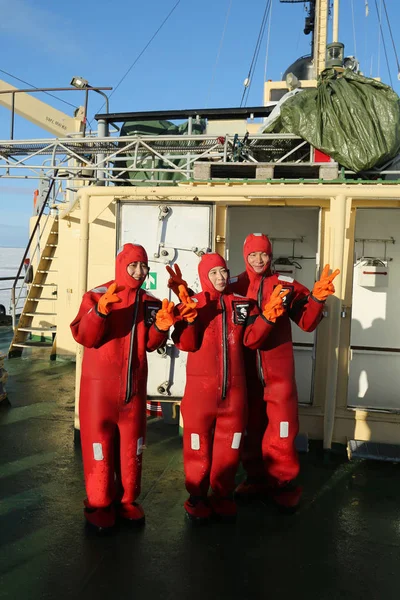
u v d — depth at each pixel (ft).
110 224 19.40
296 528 11.27
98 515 10.75
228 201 15.25
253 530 11.13
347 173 16.85
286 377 11.71
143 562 9.80
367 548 10.53
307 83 33.60
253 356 12.09
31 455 15.02
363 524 11.51
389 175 17.35
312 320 11.35
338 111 16.47
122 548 10.27
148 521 11.38
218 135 19.95
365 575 9.59
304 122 16.57
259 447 12.51
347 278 15.17
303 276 18.39
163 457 15.11
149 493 12.78
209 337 10.95
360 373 17.97
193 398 11.01
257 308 11.42
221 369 10.87
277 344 11.70
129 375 10.48
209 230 15.24
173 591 8.97
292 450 11.82
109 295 9.61
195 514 11.21
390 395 17.88
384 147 15.96
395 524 11.54
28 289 33.94
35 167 22.47
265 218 18.47
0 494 12.50
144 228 15.44
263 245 11.62
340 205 14.65
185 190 15.14
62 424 17.89
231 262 18.69
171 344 15.52
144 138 20.49
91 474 10.66
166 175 24.32
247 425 12.46
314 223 18.26
